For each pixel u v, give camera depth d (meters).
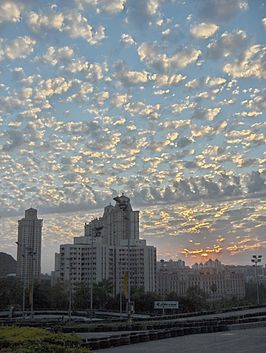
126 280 50.53
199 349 21.55
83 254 102.75
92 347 22.00
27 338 18.27
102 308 88.06
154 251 105.38
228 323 35.47
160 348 22.44
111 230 109.94
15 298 99.56
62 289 100.38
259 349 21.11
